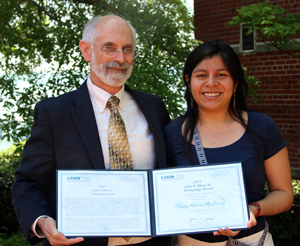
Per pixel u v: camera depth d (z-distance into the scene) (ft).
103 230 5.80
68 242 5.49
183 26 16.74
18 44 15.55
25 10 17.81
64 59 12.94
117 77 6.67
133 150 6.91
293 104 17.15
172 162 7.27
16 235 15.98
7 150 23.06
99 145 6.44
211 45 6.77
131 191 6.02
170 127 7.44
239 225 5.84
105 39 6.63
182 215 5.94
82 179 5.93
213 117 7.01
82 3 17.40
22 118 12.70
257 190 6.55
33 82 13.14
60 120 6.43
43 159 6.33
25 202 6.02
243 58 18.54
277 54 17.47
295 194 14.21
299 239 14.24
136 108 7.38
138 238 6.56
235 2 18.45
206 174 6.07
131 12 15.96
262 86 18.04
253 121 6.79
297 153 17.10
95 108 6.84
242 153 6.54
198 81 6.78
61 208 5.79
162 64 13.89
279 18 13.56
